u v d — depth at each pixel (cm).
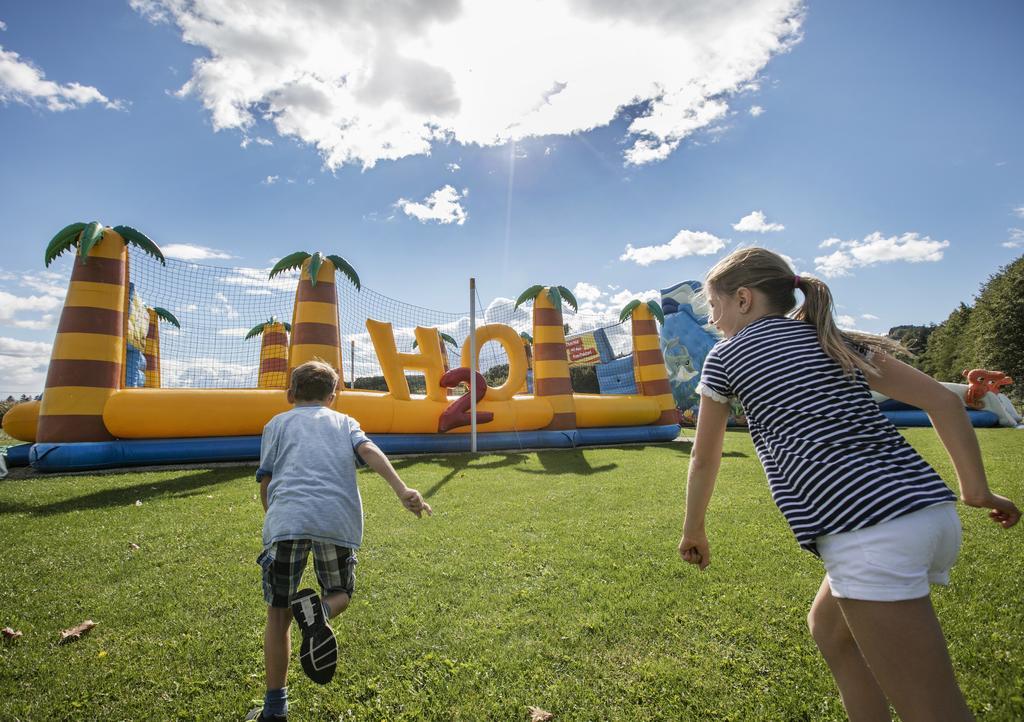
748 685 261
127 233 1039
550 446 1391
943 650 143
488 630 320
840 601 154
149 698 258
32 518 591
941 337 4722
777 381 170
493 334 1429
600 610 345
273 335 2120
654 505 640
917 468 155
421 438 1246
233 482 824
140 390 1010
